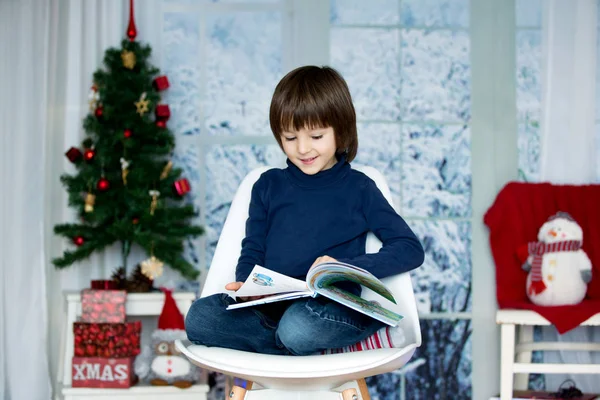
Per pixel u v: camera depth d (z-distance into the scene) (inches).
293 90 63.1
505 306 97.2
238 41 106.3
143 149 95.3
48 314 100.4
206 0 106.0
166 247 94.0
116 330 89.9
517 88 106.3
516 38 106.5
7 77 99.0
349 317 58.7
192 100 105.7
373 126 105.6
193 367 90.2
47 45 100.0
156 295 92.6
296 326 57.0
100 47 101.6
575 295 94.6
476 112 106.3
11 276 97.7
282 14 106.6
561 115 104.8
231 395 63.3
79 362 89.2
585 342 101.7
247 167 105.9
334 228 65.0
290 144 64.2
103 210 92.5
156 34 104.8
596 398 95.2
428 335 104.7
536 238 100.3
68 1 101.9
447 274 105.0
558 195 101.0
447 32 106.5
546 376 103.9
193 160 105.4
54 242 101.0
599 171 105.3
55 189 101.3
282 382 55.8
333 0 106.0
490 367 104.3
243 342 60.7
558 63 105.2
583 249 98.5
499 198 102.3
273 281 55.1
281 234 65.9
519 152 106.0
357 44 106.0
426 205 105.7
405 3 106.4
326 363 54.6
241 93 106.1
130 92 94.7
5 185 98.3
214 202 105.5
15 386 96.8
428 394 104.0
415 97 106.0
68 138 100.3
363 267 59.5
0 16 99.0
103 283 93.5
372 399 104.0
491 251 103.8
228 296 62.1
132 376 90.9
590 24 104.9
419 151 105.8
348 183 66.6
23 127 98.7
